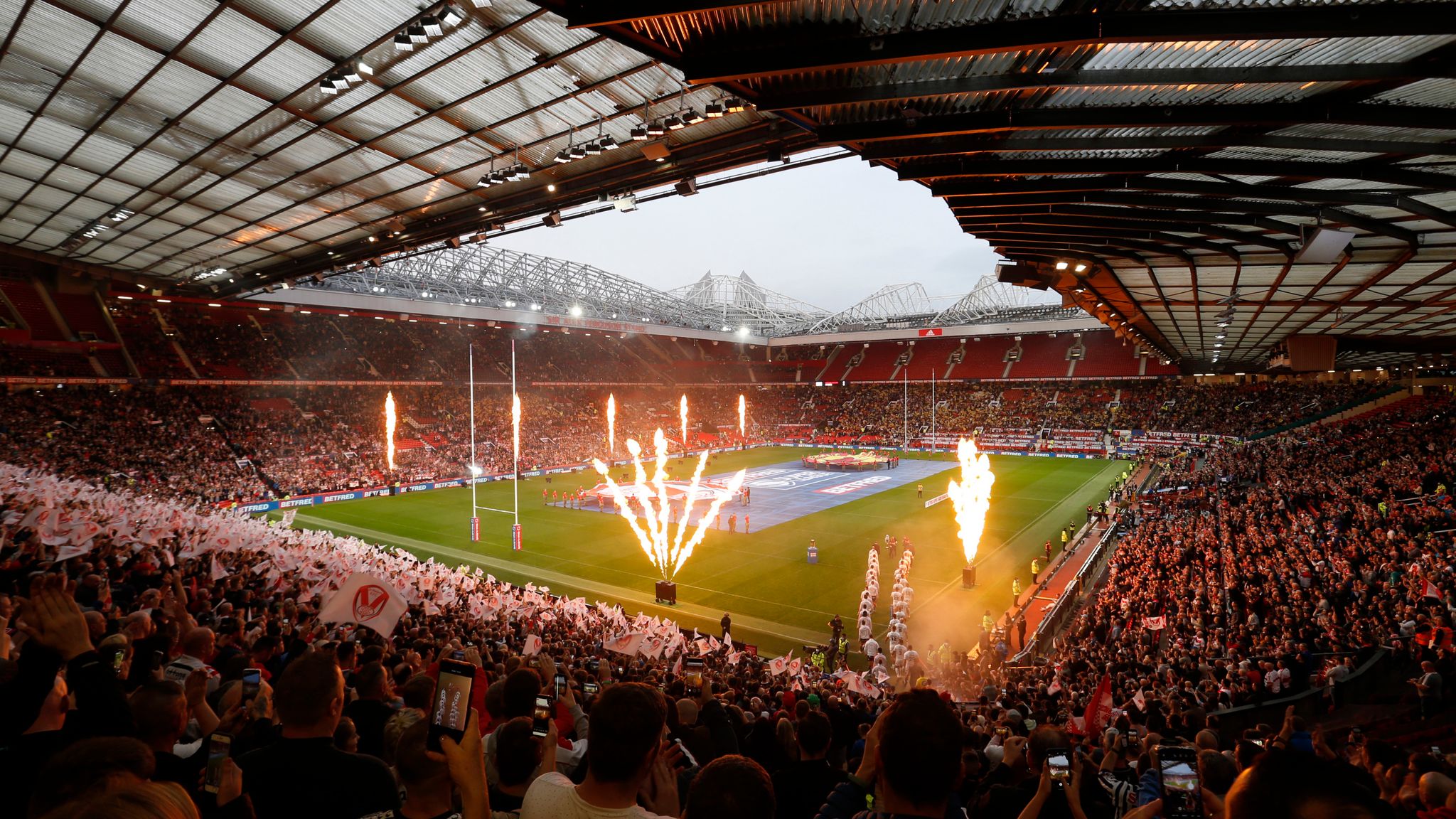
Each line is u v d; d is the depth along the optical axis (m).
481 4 14.22
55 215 33.06
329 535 32.09
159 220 32.19
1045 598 30.27
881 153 11.83
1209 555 26.20
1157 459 71.56
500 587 28.33
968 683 20.89
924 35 7.95
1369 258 19.06
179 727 3.72
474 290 71.44
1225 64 8.83
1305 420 69.62
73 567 13.88
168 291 47.75
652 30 8.19
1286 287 24.44
